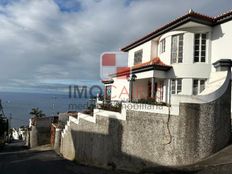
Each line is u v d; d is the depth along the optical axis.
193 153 14.64
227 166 12.70
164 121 15.46
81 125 23.31
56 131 37.19
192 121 14.75
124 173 15.90
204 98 14.90
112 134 18.16
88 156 21.22
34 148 45.69
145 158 16.03
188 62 23.08
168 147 15.20
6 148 51.97
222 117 15.23
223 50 21.56
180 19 22.41
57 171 17.14
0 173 16.73
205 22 22.23
